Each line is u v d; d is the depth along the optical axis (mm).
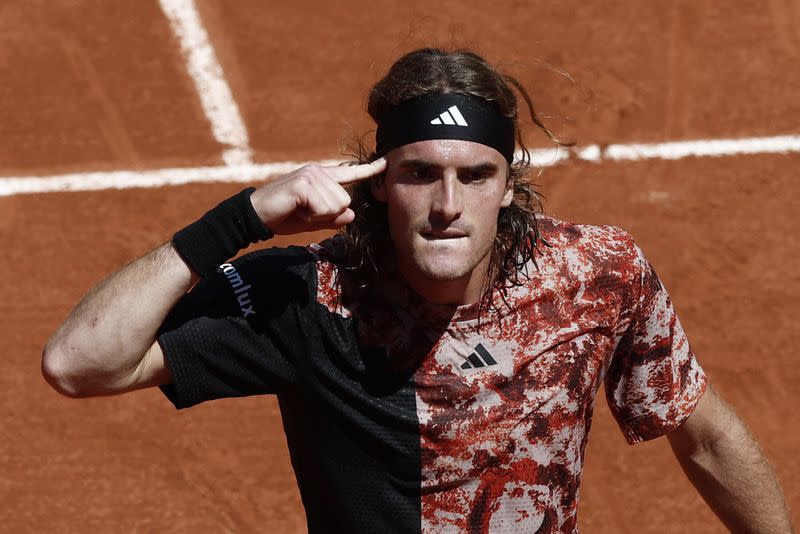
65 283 24000
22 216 25219
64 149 26469
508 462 10086
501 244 10172
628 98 26406
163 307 9688
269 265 10164
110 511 20578
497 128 9617
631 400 10984
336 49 27891
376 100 10094
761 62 27047
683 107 26266
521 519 10219
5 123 26938
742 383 21672
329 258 10250
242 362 10039
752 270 23359
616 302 10414
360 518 10320
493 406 10016
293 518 20344
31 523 20547
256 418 21641
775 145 25531
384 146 9859
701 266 23453
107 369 9711
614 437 20938
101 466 21125
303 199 9586
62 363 9734
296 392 10156
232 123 26688
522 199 10594
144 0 29141
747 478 11258
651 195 24750
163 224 24922
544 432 10125
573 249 10422
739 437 11203
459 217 9500
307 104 26891
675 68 26984
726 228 24094
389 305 10023
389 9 28594
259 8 28859
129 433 21500
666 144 25609
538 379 10117
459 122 9406
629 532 19938
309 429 10266
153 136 26594
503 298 10117
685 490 20344
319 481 10375
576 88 26594
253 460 21016
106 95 27375
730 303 22797
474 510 10148
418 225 9531
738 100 26391
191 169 25969
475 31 27906
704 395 11070
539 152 25453
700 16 27984
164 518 20469
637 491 20344
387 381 9977
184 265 9688
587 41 27547
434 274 9492
